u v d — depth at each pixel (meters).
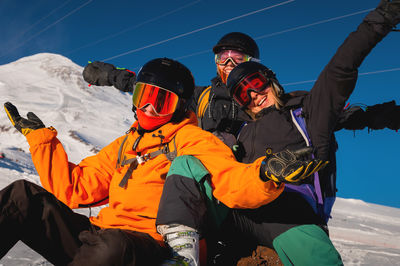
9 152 21.61
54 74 117.62
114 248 1.25
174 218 1.43
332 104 1.95
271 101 2.28
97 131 60.72
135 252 1.29
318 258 1.73
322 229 1.86
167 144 1.80
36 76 115.94
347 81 1.90
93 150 41.69
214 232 1.87
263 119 2.18
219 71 2.99
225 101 2.69
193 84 1.97
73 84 111.25
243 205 1.48
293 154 1.27
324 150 2.00
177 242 1.41
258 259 1.89
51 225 1.55
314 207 1.89
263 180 1.37
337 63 1.90
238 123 2.58
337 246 7.52
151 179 1.72
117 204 1.75
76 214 1.69
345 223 17.47
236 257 1.95
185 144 1.73
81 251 1.31
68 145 43.66
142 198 1.70
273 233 1.84
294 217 1.83
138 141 1.86
